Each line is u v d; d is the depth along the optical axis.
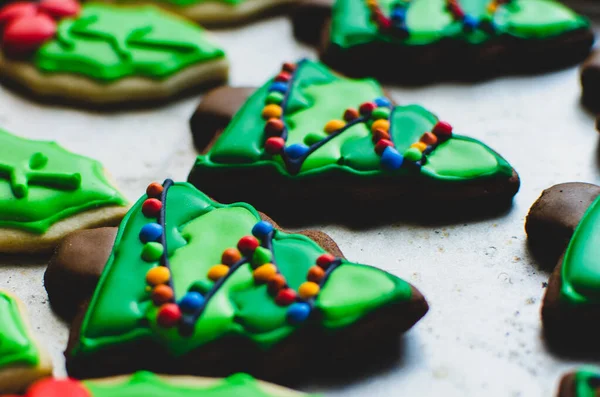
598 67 0.32
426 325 0.27
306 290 0.25
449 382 0.25
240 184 0.29
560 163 0.31
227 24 0.36
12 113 0.33
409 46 0.33
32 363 0.25
